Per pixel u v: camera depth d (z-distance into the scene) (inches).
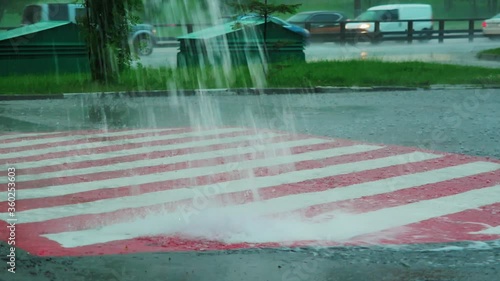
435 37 1658.5
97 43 781.9
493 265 211.9
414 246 231.8
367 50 1405.0
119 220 269.9
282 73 810.8
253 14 930.7
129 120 553.6
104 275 202.7
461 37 1690.5
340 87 748.0
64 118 569.0
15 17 2397.9
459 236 244.2
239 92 736.3
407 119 536.4
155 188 324.2
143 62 1137.4
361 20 1707.7
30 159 395.2
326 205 289.4
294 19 1732.3
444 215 273.0
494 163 371.2
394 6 1752.0
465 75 815.1
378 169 358.9
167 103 664.4
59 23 898.1
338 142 438.6
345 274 203.6
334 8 2797.7
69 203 297.4
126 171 362.0
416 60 1005.2
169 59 1224.2
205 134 476.4
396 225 259.1
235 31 920.9
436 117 545.6
